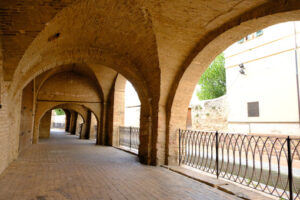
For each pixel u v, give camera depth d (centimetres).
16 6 384
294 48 991
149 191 439
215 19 527
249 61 1187
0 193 405
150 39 631
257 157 898
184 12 519
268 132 1063
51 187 449
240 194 414
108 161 771
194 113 1484
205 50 619
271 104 1062
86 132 1775
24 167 633
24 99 982
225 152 1087
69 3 418
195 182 512
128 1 499
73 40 671
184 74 683
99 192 424
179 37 611
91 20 571
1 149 534
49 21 427
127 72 816
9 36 426
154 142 728
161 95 725
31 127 1202
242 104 1202
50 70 1211
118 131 1281
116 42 718
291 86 990
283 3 409
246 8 472
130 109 2386
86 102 1376
